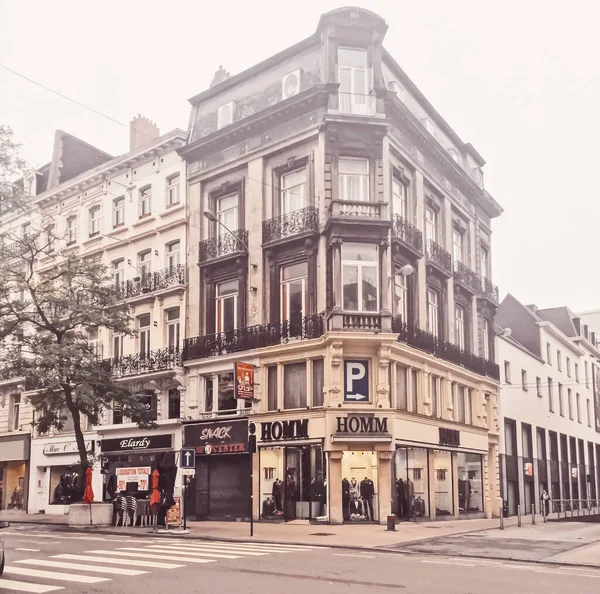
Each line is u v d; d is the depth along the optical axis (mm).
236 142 31469
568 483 50031
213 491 29812
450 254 34562
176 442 31391
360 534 21859
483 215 40688
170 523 23391
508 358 41156
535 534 22547
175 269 32906
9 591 10805
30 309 35219
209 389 31031
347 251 27344
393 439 26516
